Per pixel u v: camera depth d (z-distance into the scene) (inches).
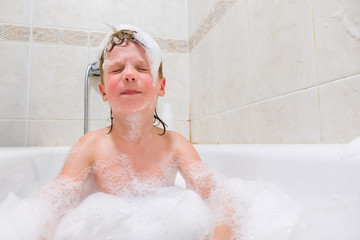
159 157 28.0
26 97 48.7
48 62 50.3
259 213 19.6
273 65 31.1
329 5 23.7
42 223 19.3
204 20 50.9
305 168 19.7
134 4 56.2
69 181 24.5
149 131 27.7
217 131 45.2
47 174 32.9
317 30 25.0
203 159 33.5
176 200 22.8
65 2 52.3
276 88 30.7
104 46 28.5
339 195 16.8
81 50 52.1
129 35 27.0
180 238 17.9
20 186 25.5
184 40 58.9
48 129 49.3
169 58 57.5
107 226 19.0
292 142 28.2
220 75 44.3
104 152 26.8
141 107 25.7
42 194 22.4
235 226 18.8
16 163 25.3
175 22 58.6
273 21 31.1
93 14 53.6
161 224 19.1
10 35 48.7
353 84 21.5
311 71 25.7
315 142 25.2
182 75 58.2
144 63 26.5
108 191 26.1
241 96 37.9
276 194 21.9
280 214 18.8
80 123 50.8
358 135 21.0
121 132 27.1
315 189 18.7
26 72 49.1
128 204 22.9
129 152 27.2
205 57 50.3
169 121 45.8
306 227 15.8
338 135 22.9
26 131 48.2
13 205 20.8
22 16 49.7
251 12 35.4
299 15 27.2
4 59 48.1
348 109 21.9
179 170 28.9
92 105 51.1
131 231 18.3
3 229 16.7
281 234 16.3
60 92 50.4
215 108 46.1
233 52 40.1
